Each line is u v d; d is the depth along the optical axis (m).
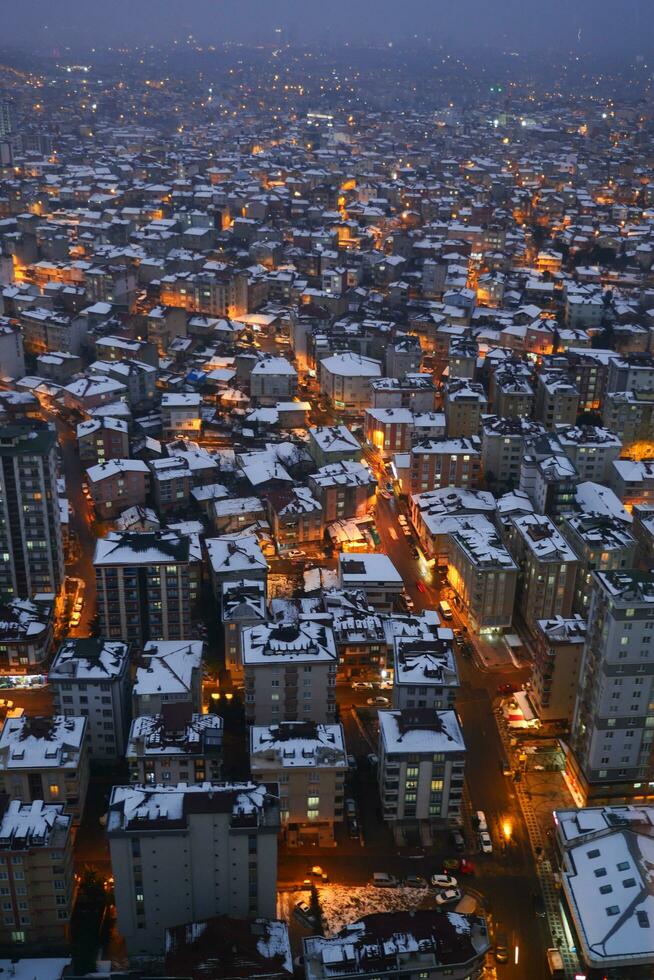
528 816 199.00
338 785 186.12
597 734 193.62
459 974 150.00
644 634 185.25
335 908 174.50
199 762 187.38
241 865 162.25
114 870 159.75
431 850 189.00
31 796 185.75
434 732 188.50
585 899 163.00
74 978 146.50
